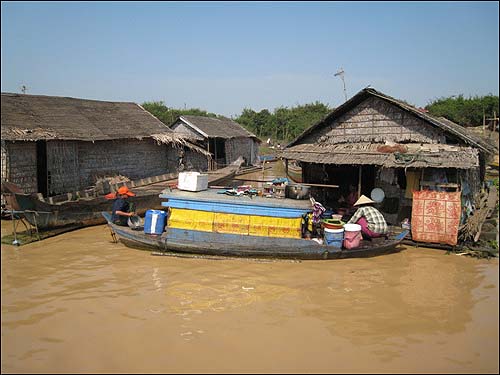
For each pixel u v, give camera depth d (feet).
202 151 82.38
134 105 82.84
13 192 39.09
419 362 20.59
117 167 67.26
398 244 39.70
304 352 21.39
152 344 21.89
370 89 44.91
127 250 37.60
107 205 49.21
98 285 29.58
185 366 19.93
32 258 35.14
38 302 26.68
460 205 38.37
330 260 35.47
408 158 40.42
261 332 23.41
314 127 49.14
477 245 38.86
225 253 35.12
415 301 27.78
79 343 21.84
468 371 19.77
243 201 35.86
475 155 39.22
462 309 26.61
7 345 21.49
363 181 49.73
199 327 23.84
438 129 42.73
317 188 50.88
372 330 23.86
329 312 26.07
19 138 48.78
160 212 37.32
